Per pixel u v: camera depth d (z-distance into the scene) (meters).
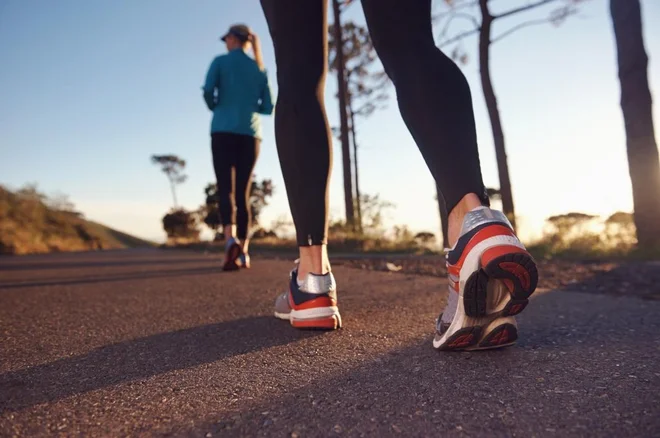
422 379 1.13
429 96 1.32
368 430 0.86
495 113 9.73
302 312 1.70
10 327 1.94
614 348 1.38
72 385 1.18
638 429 0.83
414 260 5.32
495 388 1.05
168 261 6.54
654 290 2.71
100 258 8.21
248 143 4.59
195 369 1.29
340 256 6.72
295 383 1.14
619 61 6.71
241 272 4.29
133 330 1.85
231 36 4.61
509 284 1.18
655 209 6.29
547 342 1.46
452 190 1.31
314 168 1.67
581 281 3.23
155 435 0.88
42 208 34.97
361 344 1.50
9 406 1.04
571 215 6.73
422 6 1.39
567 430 0.83
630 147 6.54
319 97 1.70
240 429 0.89
